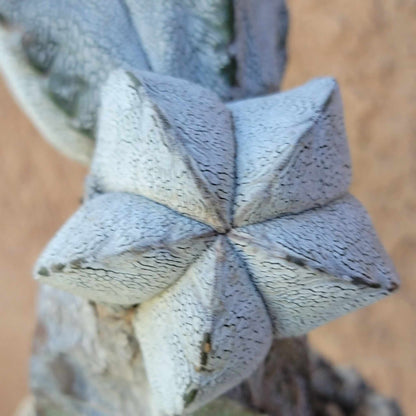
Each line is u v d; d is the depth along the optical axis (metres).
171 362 0.35
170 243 0.34
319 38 0.69
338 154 0.36
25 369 0.81
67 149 0.41
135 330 0.38
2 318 0.83
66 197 0.77
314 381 0.48
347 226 0.35
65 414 0.44
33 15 0.39
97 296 0.36
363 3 0.67
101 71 0.39
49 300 0.42
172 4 0.39
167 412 0.36
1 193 0.80
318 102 0.36
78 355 0.41
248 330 0.35
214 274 0.34
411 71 0.65
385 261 0.35
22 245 0.80
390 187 0.67
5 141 0.79
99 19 0.39
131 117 0.35
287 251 0.34
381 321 0.68
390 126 0.67
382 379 0.67
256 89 0.40
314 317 0.35
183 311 0.34
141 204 0.35
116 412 0.42
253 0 0.40
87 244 0.35
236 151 0.35
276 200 0.35
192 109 0.35
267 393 0.40
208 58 0.39
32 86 0.40
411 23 0.65
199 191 0.34
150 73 0.36
